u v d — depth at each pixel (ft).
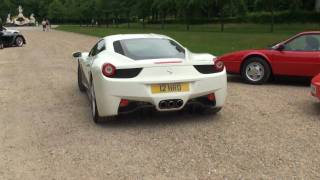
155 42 23.07
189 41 93.76
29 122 22.99
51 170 15.99
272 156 16.79
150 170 15.69
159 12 211.20
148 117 23.31
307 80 34.83
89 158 17.15
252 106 25.72
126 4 256.32
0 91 32.71
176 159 16.75
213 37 109.60
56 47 85.51
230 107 25.50
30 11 435.12
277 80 36.45
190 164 16.17
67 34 160.15
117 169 15.89
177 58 21.35
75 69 46.32
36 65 51.62
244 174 15.07
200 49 69.10
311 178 14.58
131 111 20.71
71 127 21.74
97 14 303.68
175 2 184.96
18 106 27.04
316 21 176.35
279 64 32.91
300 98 28.12
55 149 18.38
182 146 18.31
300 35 32.71
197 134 20.02
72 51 73.31
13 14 419.54
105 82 20.31
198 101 21.49
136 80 20.18
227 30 163.73
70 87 33.86
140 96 20.22
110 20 344.08
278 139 18.97
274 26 174.09
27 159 17.25
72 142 19.26
